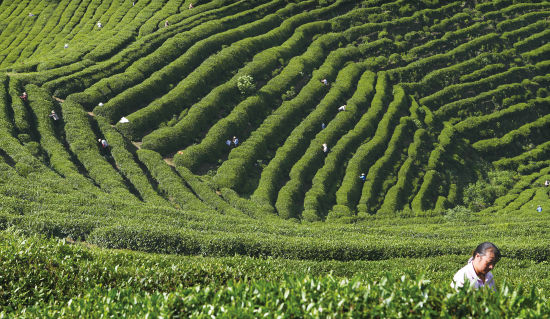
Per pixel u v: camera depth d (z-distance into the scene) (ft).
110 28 238.07
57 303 44.96
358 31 241.76
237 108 188.75
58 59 201.87
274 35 232.12
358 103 203.21
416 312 28.94
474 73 228.02
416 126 203.82
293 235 123.85
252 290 33.86
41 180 132.98
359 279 33.42
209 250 103.76
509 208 174.70
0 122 157.48
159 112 179.32
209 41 217.15
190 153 167.32
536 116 219.61
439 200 174.70
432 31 246.68
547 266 105.09
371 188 171.22
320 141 183.52
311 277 34.14
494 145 204.85
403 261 103.40
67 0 272.72
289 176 171.12
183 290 35.73
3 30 253.65
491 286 34.17
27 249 53.31
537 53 238.48
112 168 154.81
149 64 201.46
